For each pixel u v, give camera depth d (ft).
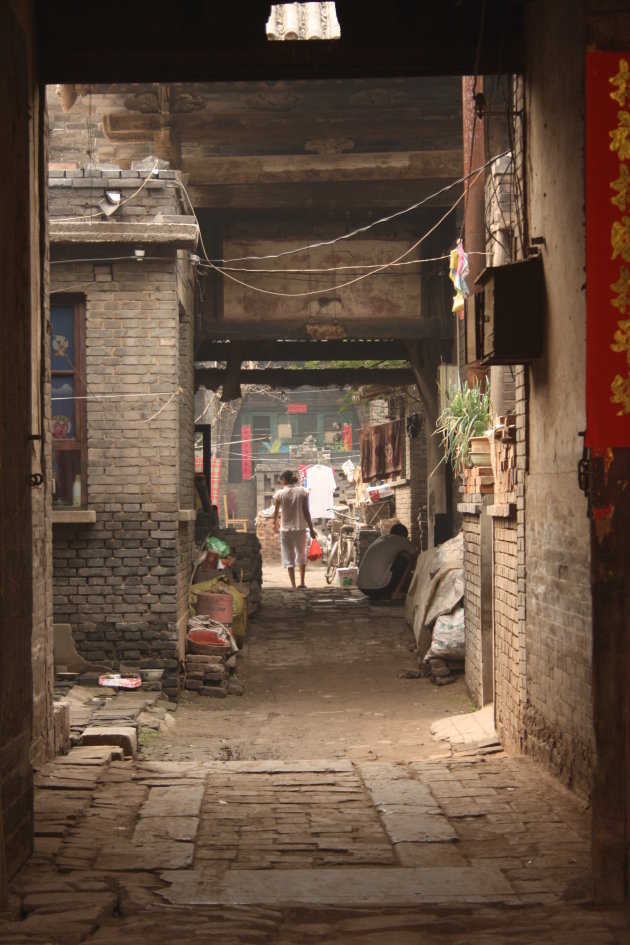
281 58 21.35
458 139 49.37
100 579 35.78
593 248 14.85
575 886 14.94
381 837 17.48
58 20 21.18
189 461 41.86
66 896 14.28
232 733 31.01
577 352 18.22
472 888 14.87
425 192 46.65
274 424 157.17
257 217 49.65
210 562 44.57
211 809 19.27
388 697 36.45
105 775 21.90
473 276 36.14
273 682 39.50
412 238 50.24
